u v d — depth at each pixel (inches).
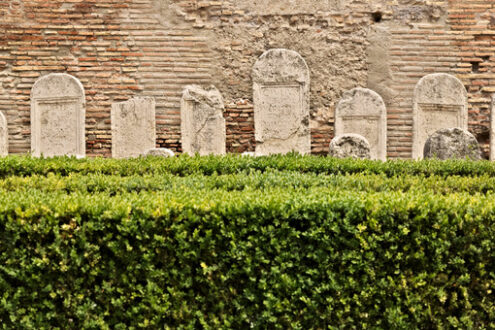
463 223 116.8
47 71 370.6
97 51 370.9
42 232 118.6
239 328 119.0
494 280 116.6
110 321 119.6
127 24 370.9
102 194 147.3
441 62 369.7
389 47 370.9
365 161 224.4
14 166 202.8
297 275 118.4
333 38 373.1
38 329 118.8
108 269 119.6
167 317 119.0
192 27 372.5
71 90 357.4
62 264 117.7
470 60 368.8
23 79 370.3
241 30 374.3
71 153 357.7
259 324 117.4
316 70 373.1
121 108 360.8
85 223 118.6
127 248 117.3
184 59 371.9
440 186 173.0
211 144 360.5
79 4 370.3
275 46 374.0
